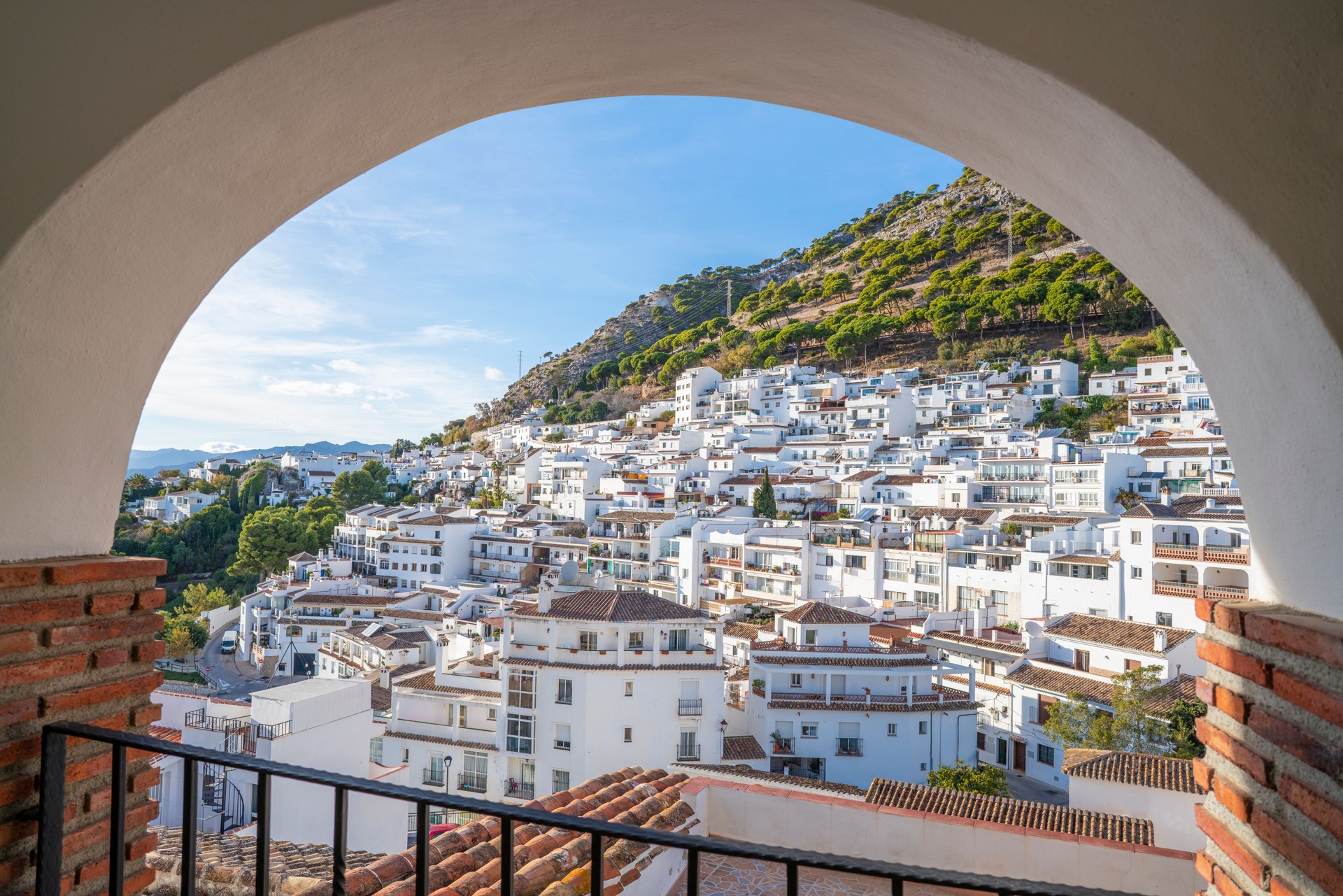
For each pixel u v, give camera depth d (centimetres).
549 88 288
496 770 2823
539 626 2806
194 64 224
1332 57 194
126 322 284
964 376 9719
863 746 2988
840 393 10062
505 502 8888
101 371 286
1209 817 262
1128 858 624
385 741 2967
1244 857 236
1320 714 200
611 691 2677
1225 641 253
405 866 527
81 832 281
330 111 259
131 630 302
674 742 2698
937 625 3925
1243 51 199
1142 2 201
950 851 657
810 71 270
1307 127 198
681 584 5966
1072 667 3256
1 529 272
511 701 2775
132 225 259
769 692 3062
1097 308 11300
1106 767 1560
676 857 638
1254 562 264
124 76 226
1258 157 202
